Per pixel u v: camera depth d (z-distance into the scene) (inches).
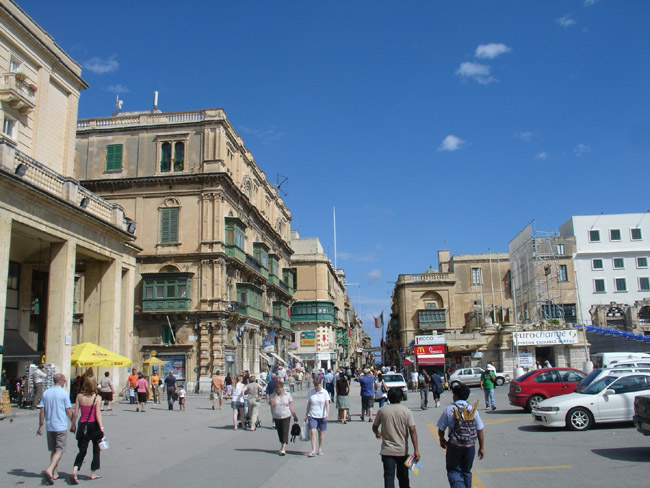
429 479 414.0
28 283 1067.9
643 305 2440.9
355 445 593.6
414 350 1925.4
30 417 790.5
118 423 809.5
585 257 2659.9
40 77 1031.0
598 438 573.3
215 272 1605.6
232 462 488.4
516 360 1817.2
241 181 1868.8
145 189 1656.0
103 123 1705.2
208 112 1669.5
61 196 919.7
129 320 1167.6
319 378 540.1
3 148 769.6
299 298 2908.5
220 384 1078.4
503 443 566.9
